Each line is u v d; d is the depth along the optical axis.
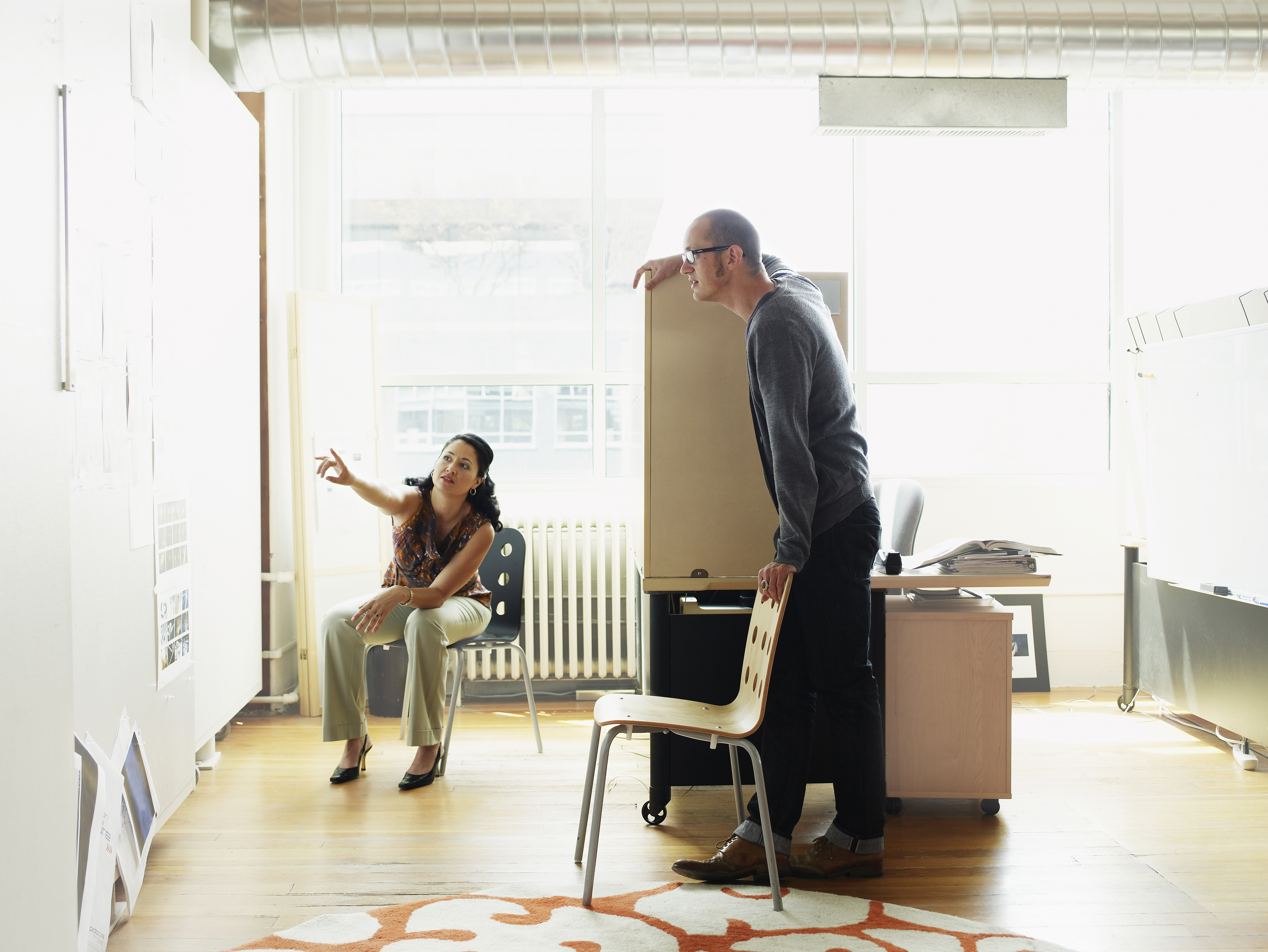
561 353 4.70
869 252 4.73
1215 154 4.71
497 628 3.48
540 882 2.34
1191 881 2.39
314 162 4.52
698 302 2.62
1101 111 4.73
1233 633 3.39
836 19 3.50
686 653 2.74
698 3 3.48
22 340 1.37
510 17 3.42
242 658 3.57
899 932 2.06
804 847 2.60
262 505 4.04
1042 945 2.03
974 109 3.68
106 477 2.15
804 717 2.38
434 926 2.08
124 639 2.26
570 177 4.68
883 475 4.73
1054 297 4.75
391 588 3.14
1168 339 3.94
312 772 3.25
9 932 1.30
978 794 2.78
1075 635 4.61
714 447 2.64
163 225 2.59
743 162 4.70
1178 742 3.64
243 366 3.57
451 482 3.19
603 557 4.33
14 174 1.38
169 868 2.43
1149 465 3.84
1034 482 4.71
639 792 3.05
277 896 2.26
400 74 3.51
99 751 2.06
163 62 2.60
